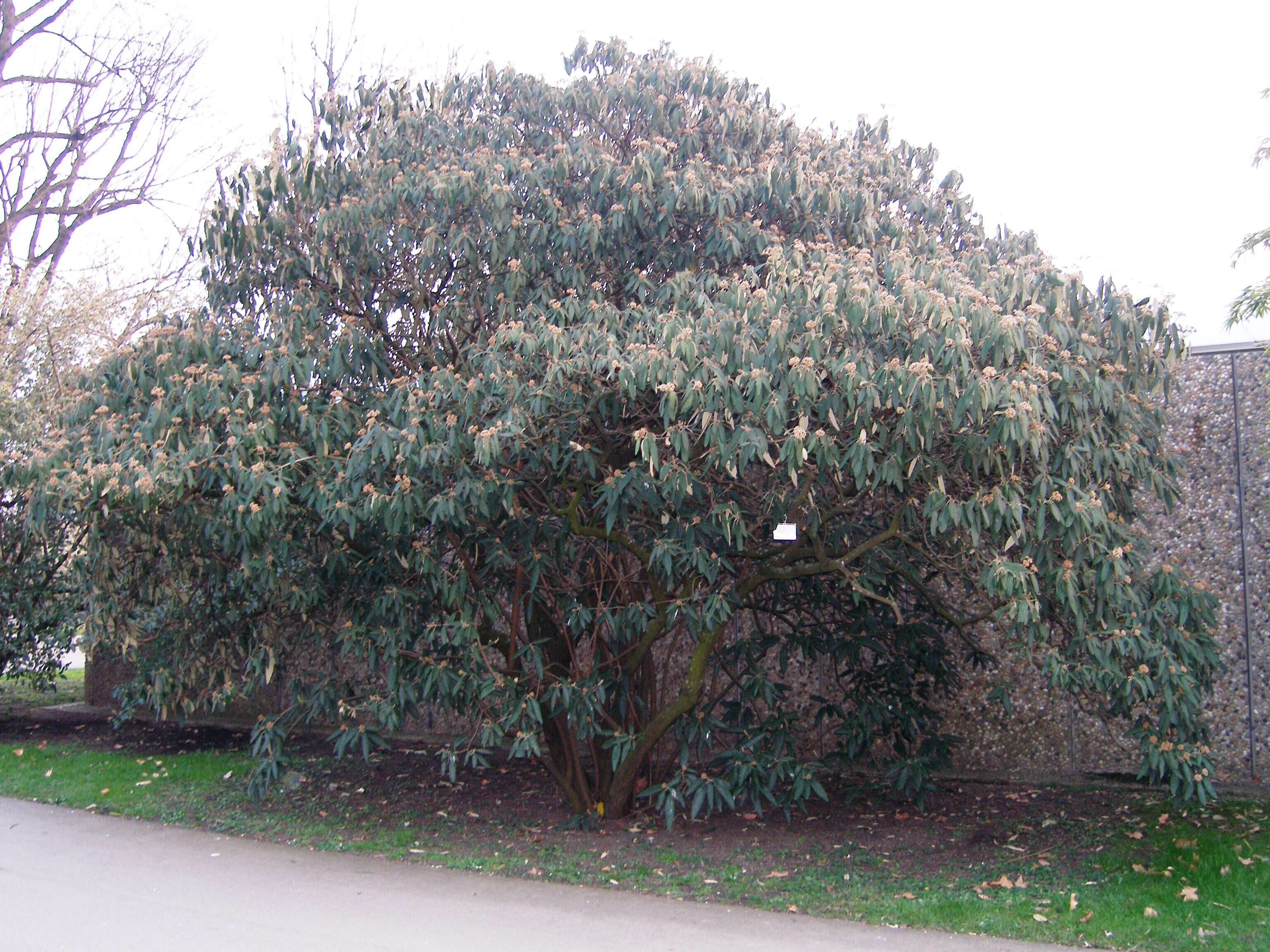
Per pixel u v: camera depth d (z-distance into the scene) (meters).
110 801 7.41
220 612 6.84
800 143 6.54
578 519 5.92
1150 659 5.19
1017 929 4.62
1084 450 5.05
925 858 5.89
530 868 5.68
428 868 5.73
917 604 6.90
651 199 5.92
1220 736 7.46
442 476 5.29
